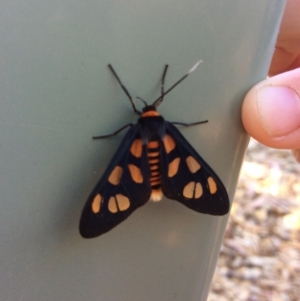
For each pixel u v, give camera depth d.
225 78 0.06
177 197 0.07
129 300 0.07
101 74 0.05
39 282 0.06
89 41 0.05
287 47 0.11
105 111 0.06
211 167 0.07
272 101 0.07
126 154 0.06
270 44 0.06
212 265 0.07
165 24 0.05
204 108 0.06
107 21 0.05
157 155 0.06
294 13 0.09
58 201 0.06
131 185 0.06
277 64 0.12
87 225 0.06
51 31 0.05
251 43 0.06
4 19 0.05
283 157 0.25
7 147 0.05
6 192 0.05
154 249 0.07
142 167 0.06
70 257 0.06
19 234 0.05
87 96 0.05
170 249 0.07
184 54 0.06
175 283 0.07
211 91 0.06
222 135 0.07
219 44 0.06
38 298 0.06
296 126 0.07
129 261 0.06
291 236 0.20
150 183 0.06
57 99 0.05
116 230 0.06
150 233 0.07
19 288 0.06
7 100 0.05
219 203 0.07
